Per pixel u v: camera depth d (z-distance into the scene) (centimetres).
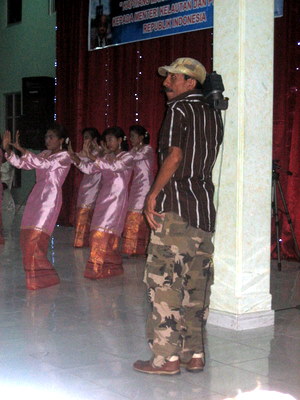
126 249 744
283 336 403
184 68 321
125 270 643
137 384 314
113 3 909
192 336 332
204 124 317
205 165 320
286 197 709
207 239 326
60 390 304
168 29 827
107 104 966
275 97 710
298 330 418
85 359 351
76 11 1020
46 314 454
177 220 311
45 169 536
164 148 312
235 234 412
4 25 1312
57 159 537
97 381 317
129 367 339
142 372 330
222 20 414
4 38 1312
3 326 419
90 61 991
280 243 719
